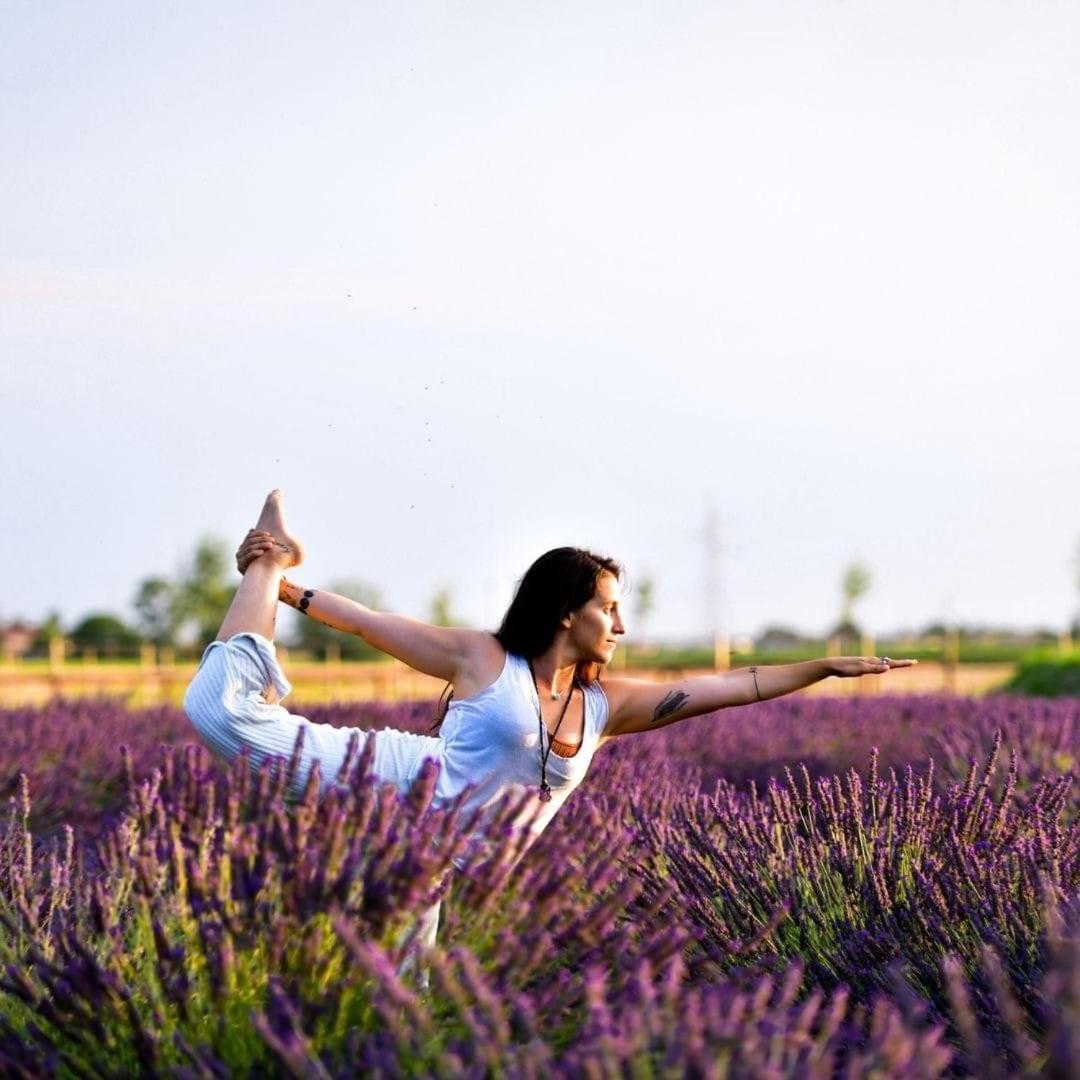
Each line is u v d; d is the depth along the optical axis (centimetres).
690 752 1196
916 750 1244
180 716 1513
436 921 393
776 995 433
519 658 475
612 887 482
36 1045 353
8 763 991
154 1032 340
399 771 458
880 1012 340
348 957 343
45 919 430
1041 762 901
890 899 478
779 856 523
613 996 355
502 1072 298
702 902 482
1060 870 481
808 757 1240
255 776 408
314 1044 329
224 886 364
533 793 382
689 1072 277
